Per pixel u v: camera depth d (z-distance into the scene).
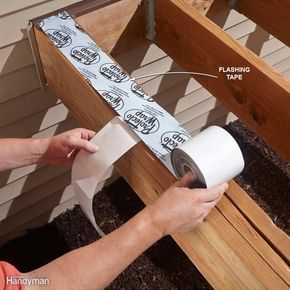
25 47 1.20
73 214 1.77
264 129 1.11
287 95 0.98
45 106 1.38
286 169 1.89
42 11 1.16
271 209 1.77
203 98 1.86
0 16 1.11
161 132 0.87
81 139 0.90
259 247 0.77
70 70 1.01
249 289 0.80
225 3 1.42
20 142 0.96
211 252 0.85
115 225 1.73
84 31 1.09
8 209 1.59
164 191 0.84
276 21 1.35
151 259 1.62
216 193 0.77
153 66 1.56
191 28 1.14
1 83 1.24
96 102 0.95
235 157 0.78
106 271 0.74
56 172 1.58
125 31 1.26
